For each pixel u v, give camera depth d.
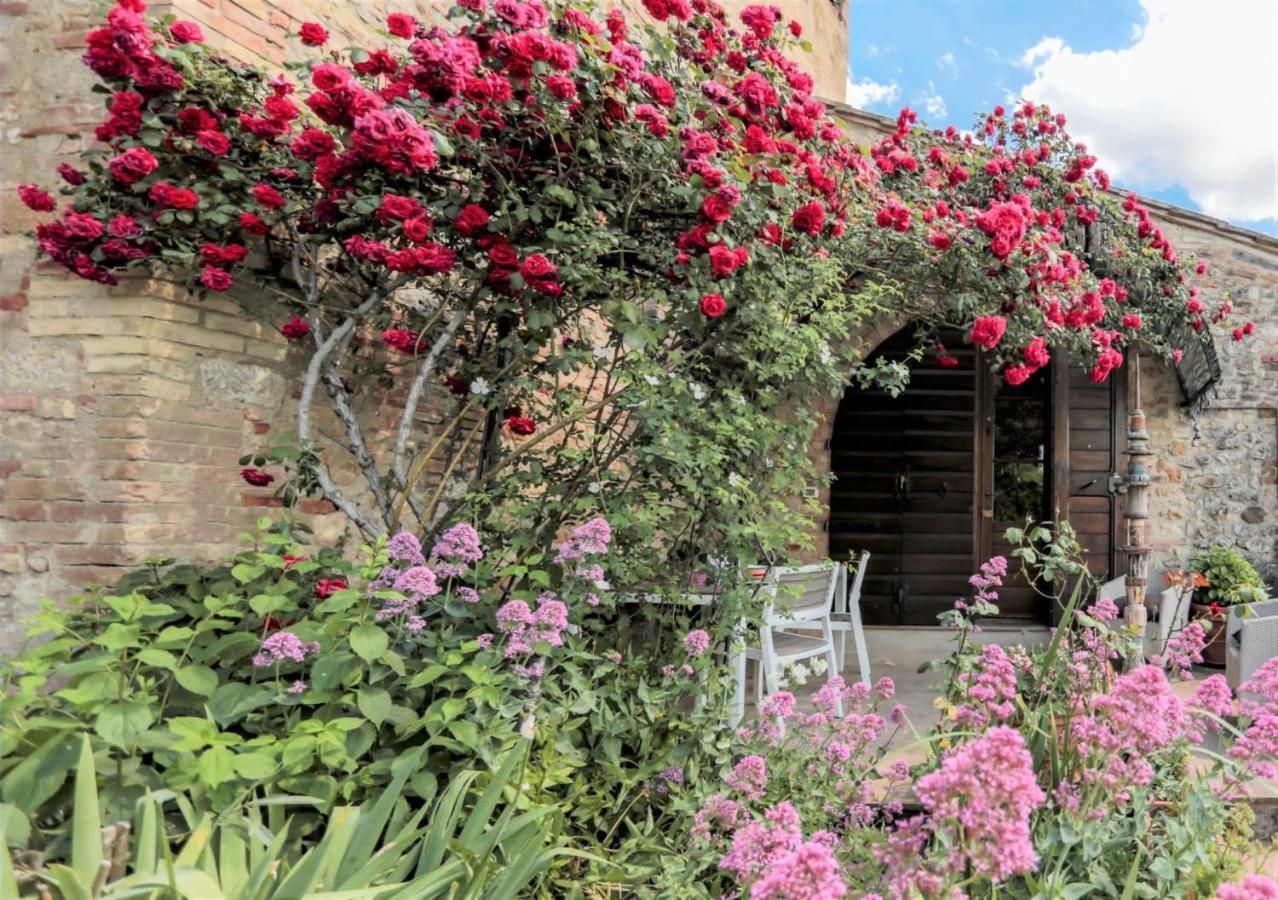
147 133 2.27
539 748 1.95
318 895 1.24
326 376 2.70
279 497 2.64
